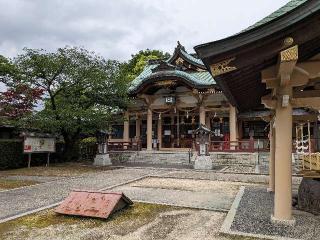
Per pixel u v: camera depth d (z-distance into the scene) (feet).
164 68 82.23
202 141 61.16
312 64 19.13
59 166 63.87
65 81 65.46
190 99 84.38
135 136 96.07
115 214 23.57
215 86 76.43
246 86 22.99
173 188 36.65
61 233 19.04
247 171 55.06
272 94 21.83
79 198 24.16
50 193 32.89
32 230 19.67
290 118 20.40
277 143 20.76
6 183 39.93
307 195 24.86
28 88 61.87
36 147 62.03
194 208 25.80
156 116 93.04
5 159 57.36
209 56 15.55
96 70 66.33
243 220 21.61
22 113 60.64
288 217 20.49
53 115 61.77
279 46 15.97
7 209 25.52
